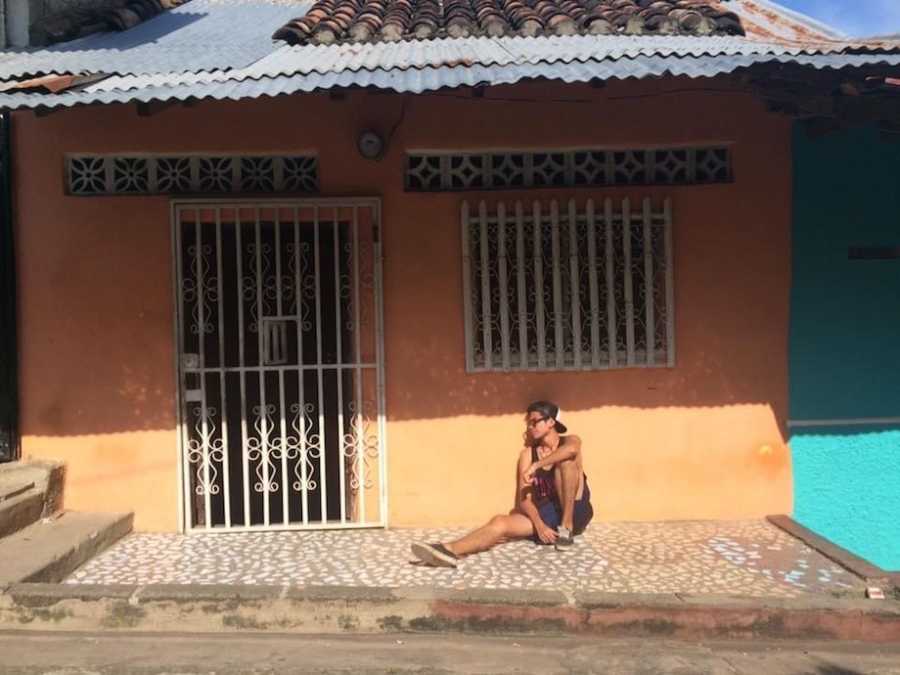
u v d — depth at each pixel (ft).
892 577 13.25
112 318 16.15
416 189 16.30
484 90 14.46
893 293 16.63
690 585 13.20
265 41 16.03
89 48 15.71
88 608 12.23
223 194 15.87
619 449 16.55
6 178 16.07
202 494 16.55
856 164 16.44
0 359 16.08
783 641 12.00
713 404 16.58
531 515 15.25
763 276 16.49
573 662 11.22
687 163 16.48
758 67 12.27
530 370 16.43
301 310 16.29
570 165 16.37
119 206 16.03
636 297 16.49
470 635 12.09
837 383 16.66
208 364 16.56
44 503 15.60
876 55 12.46
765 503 16.71
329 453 16.99
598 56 12.87
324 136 16.06
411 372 16.37
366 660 11.23
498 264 16.26
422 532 16.22
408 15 17.44
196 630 12.22
